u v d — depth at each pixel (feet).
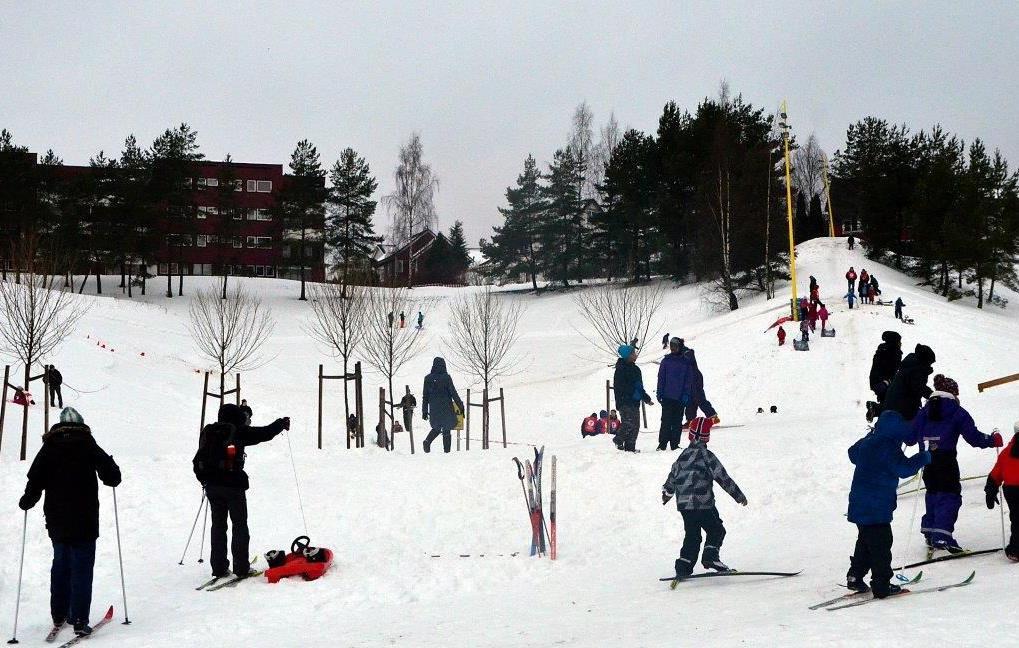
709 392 124.67
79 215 238.07
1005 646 15.42
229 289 253.65
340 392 149.69
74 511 25.52
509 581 31.91
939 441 28.37
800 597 24.25
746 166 199.82
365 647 22.57
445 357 179.22
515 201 281.13
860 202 219.82
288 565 31.42
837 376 120.37
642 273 247.09
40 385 102.68
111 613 26.73
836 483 42.60
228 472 31.78
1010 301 194.08
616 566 33.32
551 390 140.77
